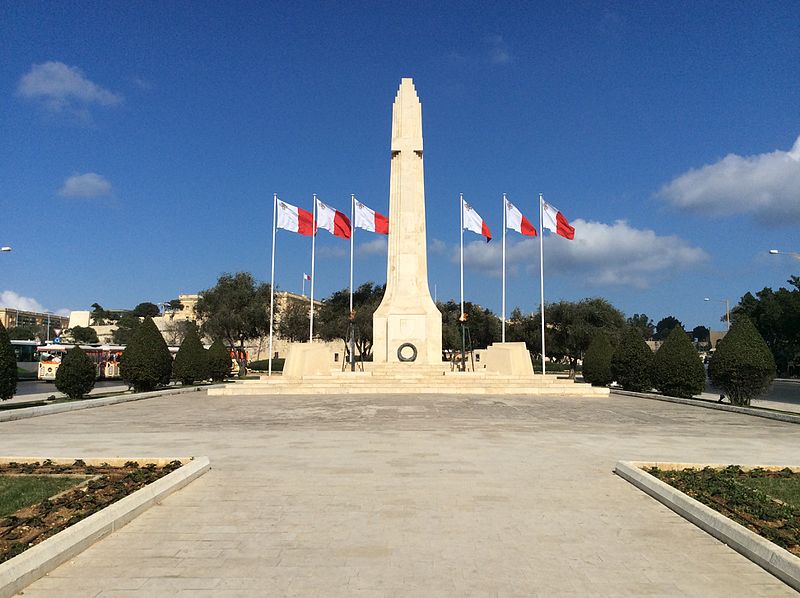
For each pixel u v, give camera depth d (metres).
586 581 5.93
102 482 9.13
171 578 5.92
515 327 74.31
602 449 13.30
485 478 10.24
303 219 38.00
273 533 7.30
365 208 38.09
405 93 39.28
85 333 95.56
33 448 13.15
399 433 15.56
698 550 6.85
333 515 8.04
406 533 7.32
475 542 7.02
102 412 21.09
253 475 10.40
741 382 23.86
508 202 38.72
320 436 14.98
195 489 9.41
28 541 6.44
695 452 13.06
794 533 6.91
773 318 60.84
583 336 66.88
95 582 5.82
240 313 57.16
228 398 27.16
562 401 26.23
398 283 37.84
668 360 27.75
